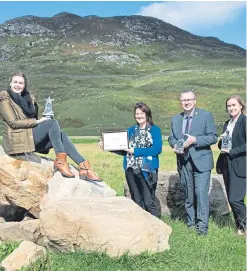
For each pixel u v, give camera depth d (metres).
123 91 117.56
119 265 6.84
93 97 107.44
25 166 8.25
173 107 103.12
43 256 6.66
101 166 18.38
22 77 8.41
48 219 7.30
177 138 9.05
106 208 7.38
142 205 9.18
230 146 8.67
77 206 7.27
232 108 8.67
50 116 8.45
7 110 8.22
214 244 8.02
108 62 173.75
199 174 8.83
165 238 7.59
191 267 6.96
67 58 179.38
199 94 111.88
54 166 8.53
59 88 124.62
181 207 10.12
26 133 8.31
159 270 6.77
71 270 6.64
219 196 10.26
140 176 8.88
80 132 72.19
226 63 190.50
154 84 128.00
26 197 8.18
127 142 8.92
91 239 7.04
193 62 192.88
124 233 7.05
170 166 18.66
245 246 7.95
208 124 8.81
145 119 8.99
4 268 6.32
